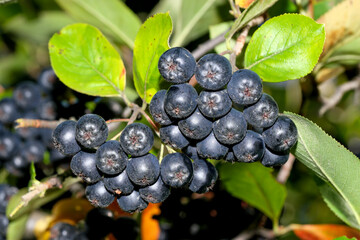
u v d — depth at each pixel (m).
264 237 0.24
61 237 0.22
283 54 0.18
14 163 0.25
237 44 0.19
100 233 0.22
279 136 0.18
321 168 0.19
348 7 0.22
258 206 0.24
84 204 0.24
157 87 0.19
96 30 0.21
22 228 0.24
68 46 0.21
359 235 0.23
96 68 0.21
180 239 0.24
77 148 0.18
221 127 0.17
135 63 0.19
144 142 0.17
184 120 0.17
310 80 0.25
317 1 0.25
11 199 0.23
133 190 0.18
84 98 0.24
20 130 0.25
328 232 0.23
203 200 0.24
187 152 0.18
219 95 0.17
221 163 0.23
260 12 0.19
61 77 0.21
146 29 0.19
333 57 0.24
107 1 0.25
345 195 0.20
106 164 0.17
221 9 0.25
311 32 0.18
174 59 0.17
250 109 0.17
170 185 0.18
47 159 0.25
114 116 0.24
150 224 0.24
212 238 0.24
